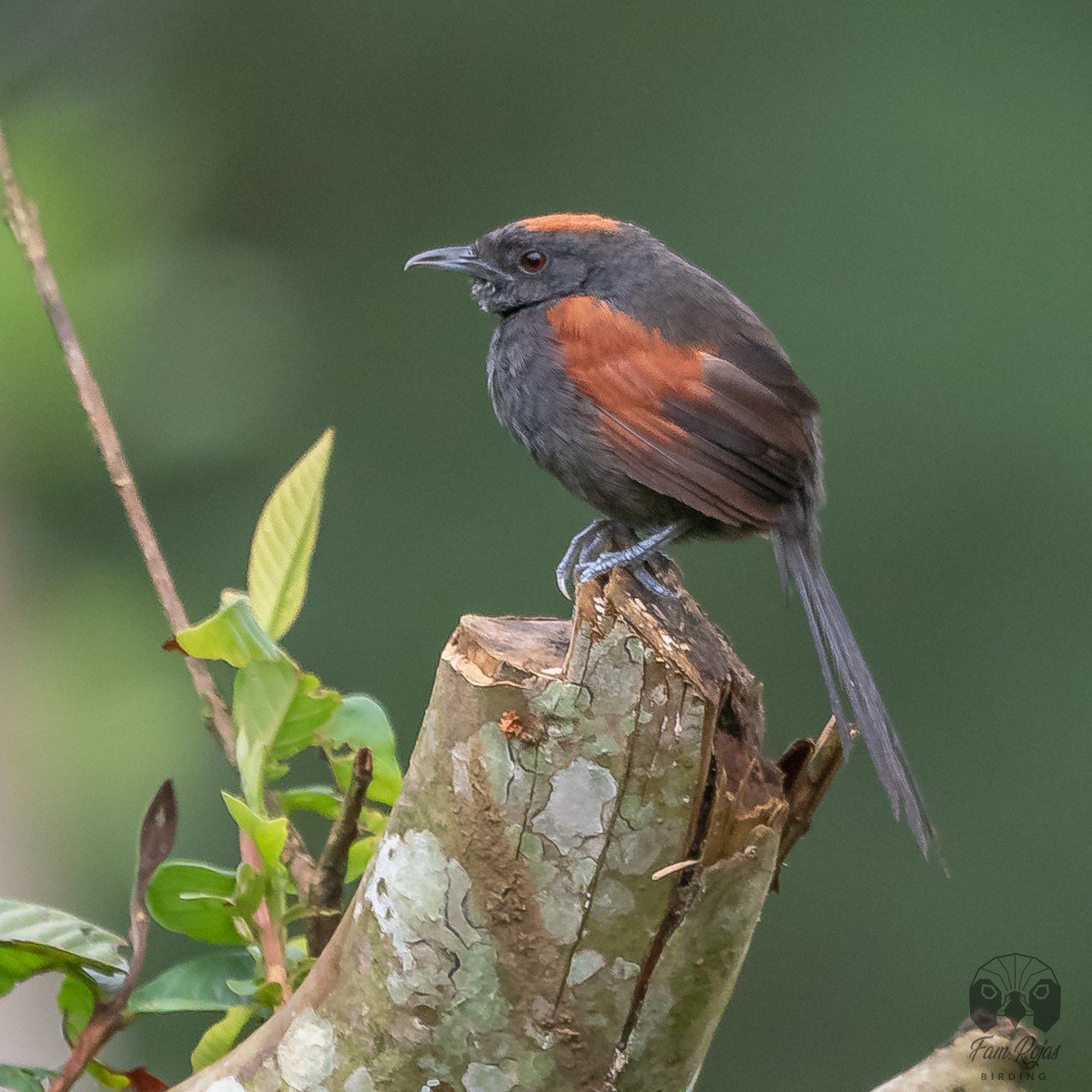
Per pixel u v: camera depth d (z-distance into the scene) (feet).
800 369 54.54
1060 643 51.93
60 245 47.96
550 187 58.54
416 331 57.47
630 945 15.76
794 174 56.85
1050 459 52.75
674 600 17.22
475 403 56.13
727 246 56.85
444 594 53.01
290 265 59.00
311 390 56.18
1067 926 49.67
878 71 57.21
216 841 41.93
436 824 15.92
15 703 43.68
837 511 53.16
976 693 51.96
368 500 54.39
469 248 27.48
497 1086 16.05
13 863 41.32
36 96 55.77
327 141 59.88
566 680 15.56
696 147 57.98
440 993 15.97
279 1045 16.65
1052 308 54.03
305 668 52.16
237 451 51.06
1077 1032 48.03
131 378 48.49
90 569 47.01
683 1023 15.99
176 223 54.44
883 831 49.62
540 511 53.78
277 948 18.24
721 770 15.76
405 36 59.98
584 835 15.66
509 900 15.76
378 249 58.90
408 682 52.06
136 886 17.94
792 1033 48.91
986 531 52.70
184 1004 18.11
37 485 46.80
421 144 59.98
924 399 53.78
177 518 50.08
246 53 60.29
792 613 51.01
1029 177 55.26
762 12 58.59
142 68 58.95
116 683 43.96
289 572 18.98
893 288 55.11
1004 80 56.65
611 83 59.41
